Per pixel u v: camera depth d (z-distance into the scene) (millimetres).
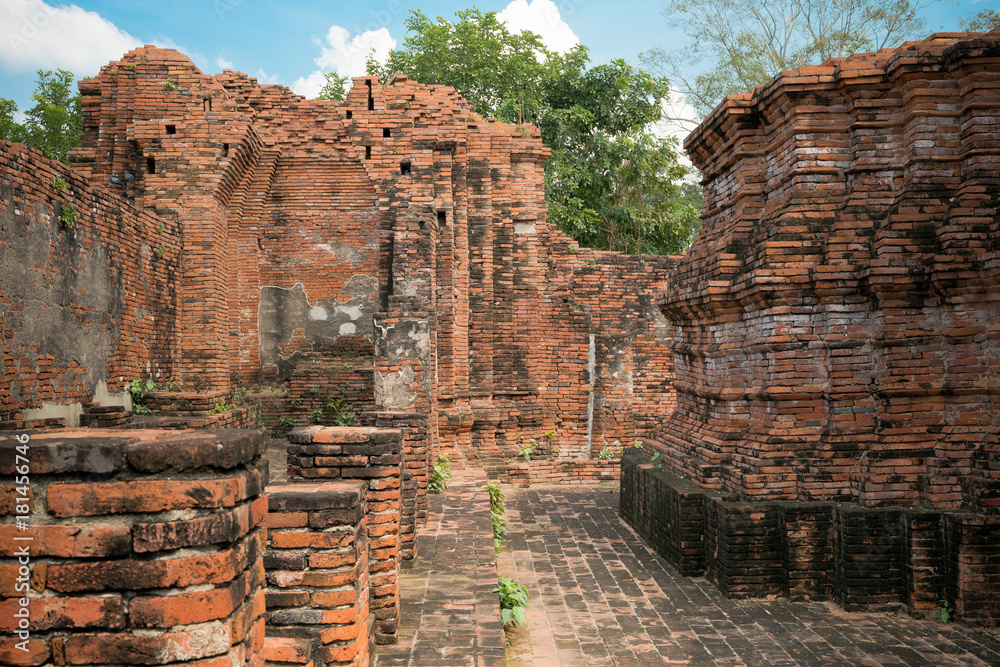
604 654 6711
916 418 8328
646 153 22672
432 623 5223
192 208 13875
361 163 15516
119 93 14266
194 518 2287
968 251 8016
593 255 17688
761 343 8930
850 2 20156
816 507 8203
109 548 2244
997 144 8172
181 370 13797
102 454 2262
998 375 7902
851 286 8477
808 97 8922
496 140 16688
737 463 9039
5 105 17828
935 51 8359
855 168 8781
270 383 15922
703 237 11547
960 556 7441
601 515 12922
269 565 3861
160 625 2248
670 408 17750
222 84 14516
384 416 8422
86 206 10227
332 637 3832
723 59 22641
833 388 8508
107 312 10836
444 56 22062
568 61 22766
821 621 7566
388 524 5145
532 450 16703
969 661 6543
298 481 5312
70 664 2234
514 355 16625
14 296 8375
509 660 6547
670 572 9359
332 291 16016
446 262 15023
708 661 6562
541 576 9234
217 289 14094
